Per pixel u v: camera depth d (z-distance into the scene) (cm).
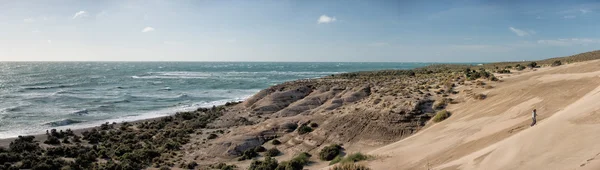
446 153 2108
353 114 4084
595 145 1338
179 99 8531
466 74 5428
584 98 2294
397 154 2375
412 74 9050
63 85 11919
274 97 6216
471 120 2945
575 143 1436
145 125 5166
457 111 3509
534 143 1605
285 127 4141
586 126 1573
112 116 6200
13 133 4744
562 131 1617
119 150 3625
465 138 2402
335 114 4353
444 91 4450
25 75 18062
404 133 3416
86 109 6775
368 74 10506
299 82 8012
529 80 3978
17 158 3206
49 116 6016
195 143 4016
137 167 3106
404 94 4481
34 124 5359
